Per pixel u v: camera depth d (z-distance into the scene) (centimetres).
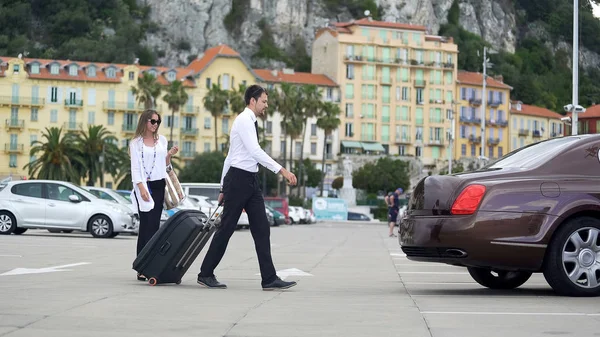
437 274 2548
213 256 1938
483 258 1770
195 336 1184
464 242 1766
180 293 1788
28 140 19925
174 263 1969
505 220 1766
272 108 17762
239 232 7394
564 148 1866
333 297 1767
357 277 2420
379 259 3356
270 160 1875
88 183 16400
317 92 18100
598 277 1777
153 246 1967
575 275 1770
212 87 19600
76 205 4962
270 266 1919
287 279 2325
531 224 1766
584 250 1778
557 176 1817
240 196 1892
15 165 19862
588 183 1803
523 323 1343
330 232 8031
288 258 3375
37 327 1226
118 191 6662
